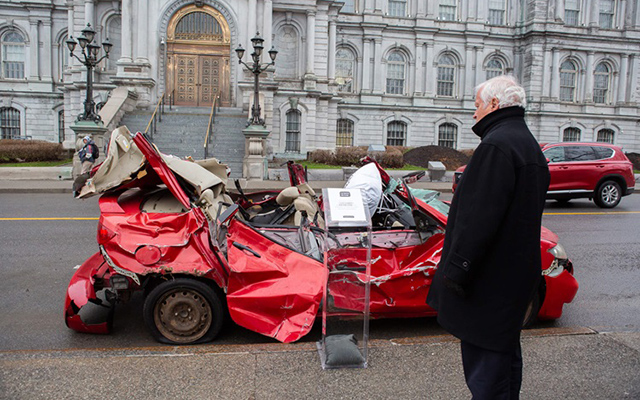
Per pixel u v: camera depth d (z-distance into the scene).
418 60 39.06
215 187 4.96
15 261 7.09
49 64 35.66
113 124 22.05
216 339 4.43
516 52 40.56
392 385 3.25
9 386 3.12
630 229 10.30
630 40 40.59
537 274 2.45
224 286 4.18
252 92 26.98
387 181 5.97
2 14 35.03
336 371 3.41
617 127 41.16
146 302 4.20
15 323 4.83
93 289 4.43
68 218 10.78
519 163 2.38
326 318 3.65
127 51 26.44
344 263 3.63
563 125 40.09
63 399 3.00
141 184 4.81
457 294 2.49
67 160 22.81
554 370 3.50
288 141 30.83
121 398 3.03
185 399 3.04
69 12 31.66
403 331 4.72
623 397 3.18
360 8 38.19
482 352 2.49
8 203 13.22
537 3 38.88
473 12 39.50
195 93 28.27
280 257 4.33
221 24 28.08
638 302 5.72
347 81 38.66
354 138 38.56
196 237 4.19
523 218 2.40
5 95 35.19
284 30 31.50
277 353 3.67
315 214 5.56
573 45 39.88
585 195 13.74
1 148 21.22
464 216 2.40
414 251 4.62
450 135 40.03
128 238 4.18
